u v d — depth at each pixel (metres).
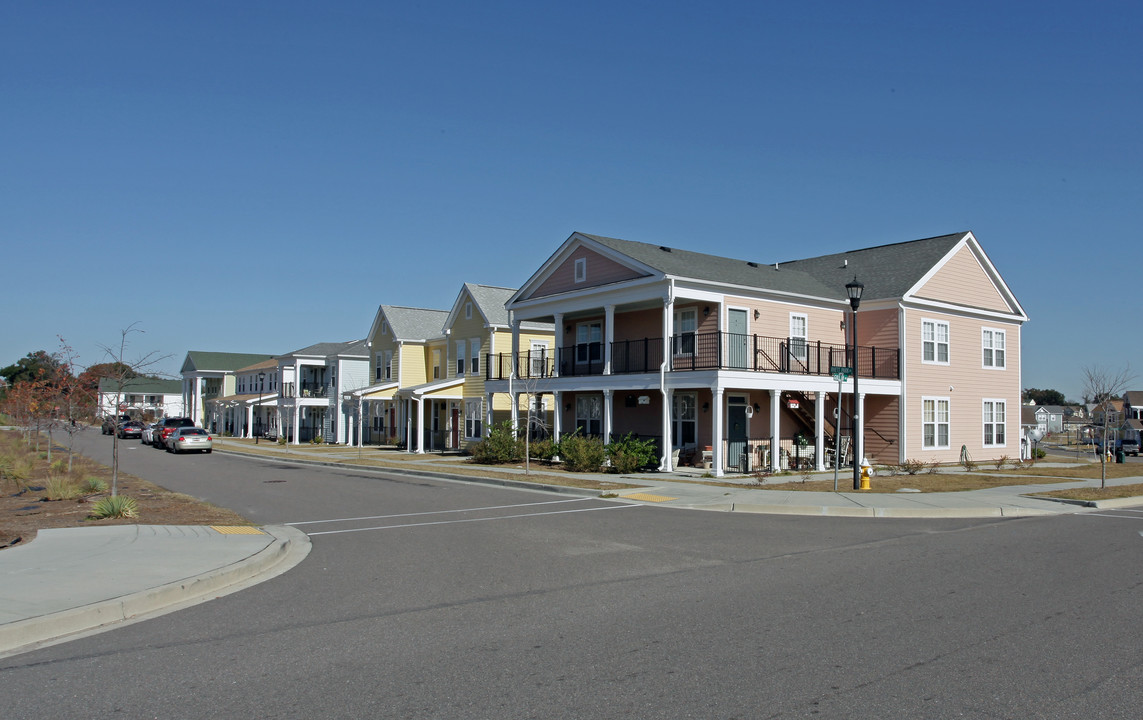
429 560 10.84
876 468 27.58
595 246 28.78
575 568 10.25
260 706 5.38
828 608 8.08
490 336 38.97
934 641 6.88
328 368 54.00
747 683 5.79
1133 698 5.49
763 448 27.09
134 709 5.34
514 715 5.17
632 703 5.38
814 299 29.09
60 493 17.66
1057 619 7.64
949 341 31.94
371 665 6.26
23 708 5.37
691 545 12.09
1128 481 23.42
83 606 7.64
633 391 30.39
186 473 26.78
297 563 10.73
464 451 39.84
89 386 27.97
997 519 15.65
